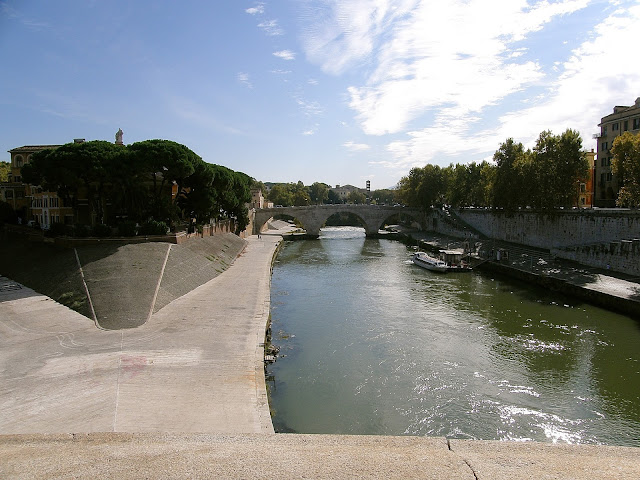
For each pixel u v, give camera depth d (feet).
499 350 114.11
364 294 180.24
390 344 118.83
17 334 102.73
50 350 92.12
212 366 84.43
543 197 234.58
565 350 113.39
